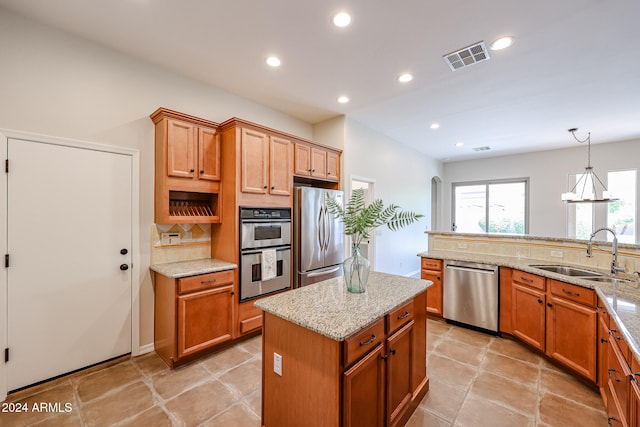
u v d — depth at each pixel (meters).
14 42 2.04
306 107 3.78
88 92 2.34
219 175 2.90
